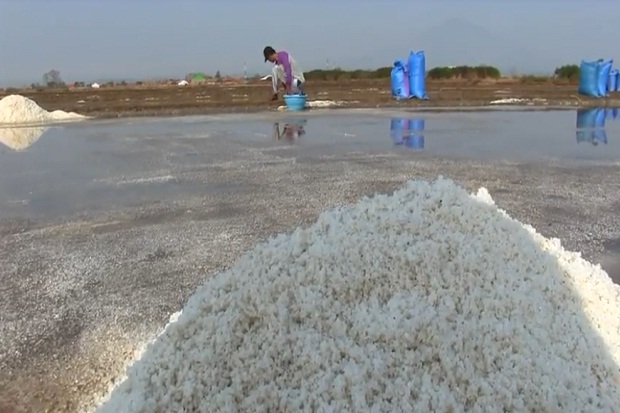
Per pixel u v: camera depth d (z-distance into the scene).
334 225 2.55
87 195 6.58
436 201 2.68
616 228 4.87
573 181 6.75
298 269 2.31
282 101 18.97
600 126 12.23
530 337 2.05
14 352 3.04
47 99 23.52
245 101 19.64
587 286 2.48
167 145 10.30
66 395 2.63
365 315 2.12
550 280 2.38
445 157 8.45
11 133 12.57
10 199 6.50
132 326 3.28
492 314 2.14
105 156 9.28
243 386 1.92
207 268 4.16
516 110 15.96
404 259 2.33
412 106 17.34
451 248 2.39
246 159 8.66
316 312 2.13
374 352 2.00
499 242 2.49
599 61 20.66
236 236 4.87
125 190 6.79
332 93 23.61
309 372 1.95
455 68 34.78
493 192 6.22
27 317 3.45
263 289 2.22
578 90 21.97
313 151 9.29
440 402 1.82
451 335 2.04
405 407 1.81
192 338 2.10
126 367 2.44
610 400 1.91
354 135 11.12
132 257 4.44
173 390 1.90
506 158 8.33
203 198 6.28
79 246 4.74
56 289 3.85
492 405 1.83
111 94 26.59
